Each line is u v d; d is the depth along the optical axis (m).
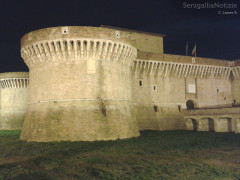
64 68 32.62
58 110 31.80
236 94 54.91
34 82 34.81
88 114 31.50
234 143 32.56
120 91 35.03
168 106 47.56
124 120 34.31
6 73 58.34
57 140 30.67
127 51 35.66
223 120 44.94
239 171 20.33
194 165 21.77
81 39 31.81
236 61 54.47
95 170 19.75
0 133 45.88
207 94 52.66
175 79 49.38
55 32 32.06
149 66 45.97
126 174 18.97
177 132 42.84
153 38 51.72
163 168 20.56
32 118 33.75
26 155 25.03
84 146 27.83
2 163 22.30
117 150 26.66
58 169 20.08
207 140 34.81
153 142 32.25
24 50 35.22
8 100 58.41
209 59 52.66
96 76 32.75
